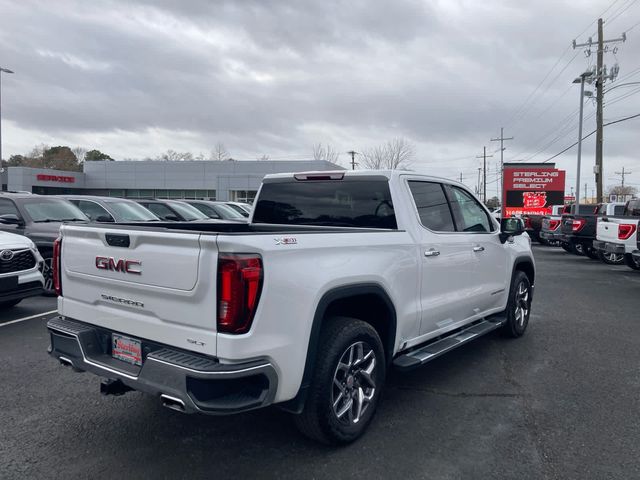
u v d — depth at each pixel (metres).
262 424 4.06
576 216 16.47
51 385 4.83
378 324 4.15
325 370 3.41
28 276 7.03
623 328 7.24
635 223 11.70
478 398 4.63
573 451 3.65
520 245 6.62
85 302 3.75
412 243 4.34
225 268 2.88
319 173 4.91
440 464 3.46
